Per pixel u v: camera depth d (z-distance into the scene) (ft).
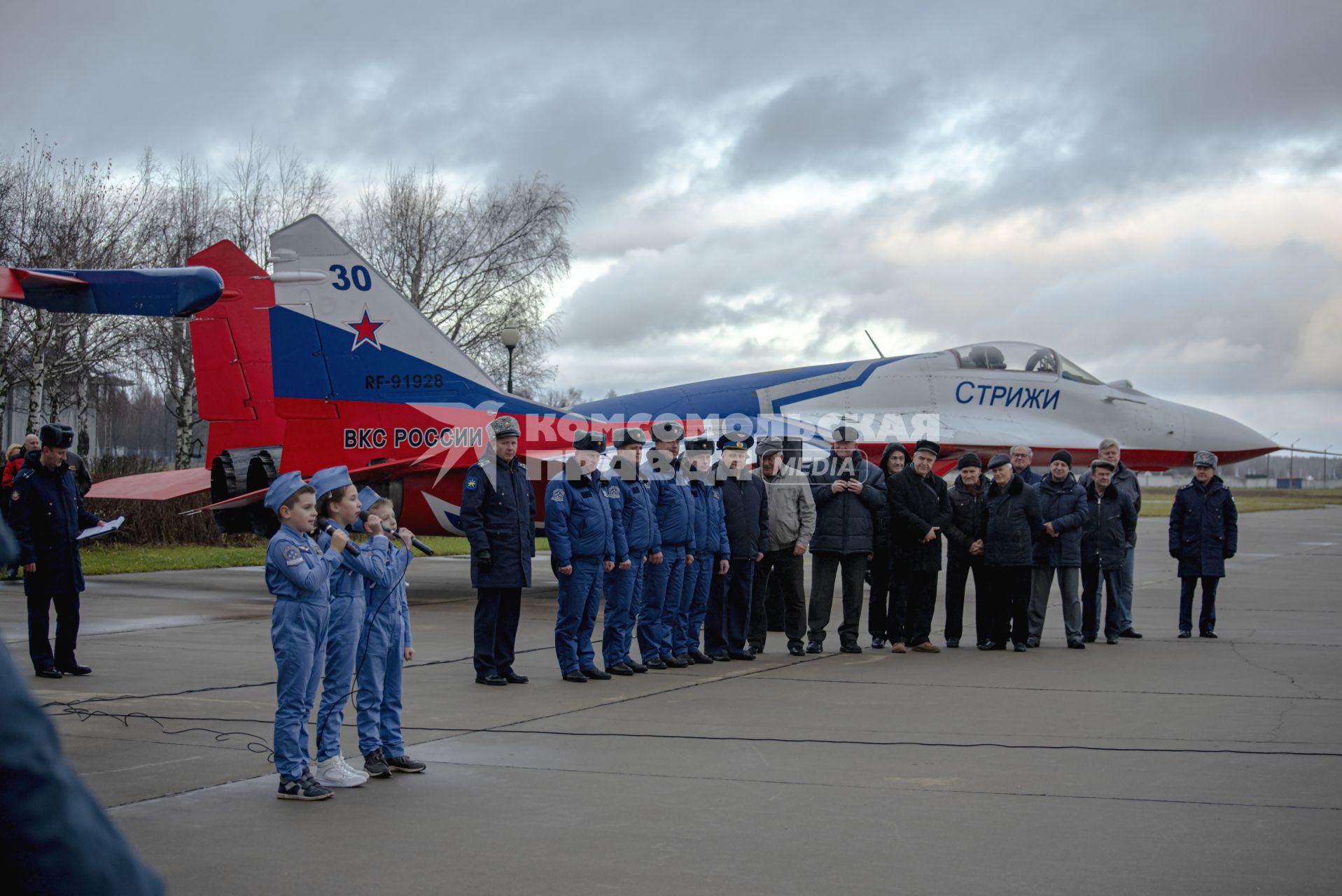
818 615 36.94
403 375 48.85
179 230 118.11
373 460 48.57
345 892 13.93
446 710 25.99
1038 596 38.52
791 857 15.34
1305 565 73.92
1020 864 15.05
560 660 30.42
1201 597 54.80
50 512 28.96
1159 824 16.89
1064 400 62.80
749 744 22.34
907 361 61.36
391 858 15.25
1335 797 18.43
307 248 48.80
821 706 26.68
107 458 99.35
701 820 17.04
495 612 29.63
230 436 52.85
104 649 34.45
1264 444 67.05
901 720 24.89
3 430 120.06
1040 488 39.32
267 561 18.22
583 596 30.30
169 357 114.11
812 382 59.98
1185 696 28.07
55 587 29.22
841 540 36.45
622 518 31.35
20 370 90.38
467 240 129.80
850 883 14.29
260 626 39.86
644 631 33.14
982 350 62.54
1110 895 13.88
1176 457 65.31
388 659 20.01
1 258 92.38
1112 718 25.13
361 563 19.17
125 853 4.54
